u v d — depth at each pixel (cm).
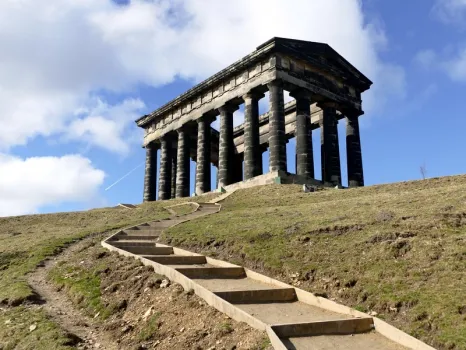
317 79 5512
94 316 1361
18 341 1167
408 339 956
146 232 2483
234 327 1056
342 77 5788
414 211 1809
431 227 1564
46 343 1113
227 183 5484
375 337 1018
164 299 1318
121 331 1194
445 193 2125
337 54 5700
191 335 1077
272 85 5084
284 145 4928
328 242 1644
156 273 1541
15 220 4319
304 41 5341
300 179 4891
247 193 4384
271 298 1287
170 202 4966
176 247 2014
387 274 1291
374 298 1190
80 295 1519
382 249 1443
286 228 1914
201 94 6219
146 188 7031
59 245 2423
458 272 1200
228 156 5612
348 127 5866
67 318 1359
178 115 6625
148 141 7206
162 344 1086
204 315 1156
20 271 1970
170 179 6819
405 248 1415
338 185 5281
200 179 5912
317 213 2245
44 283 1788
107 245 2078
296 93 5362
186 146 6550
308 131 5212
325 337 1005
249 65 5428
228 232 2056
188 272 1509
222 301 1144
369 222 1755
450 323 985
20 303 1505
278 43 5066
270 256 1633
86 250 2183
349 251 1510
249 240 1855
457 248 1330
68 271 1834
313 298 1248
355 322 1058
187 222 2644
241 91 5503
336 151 5519
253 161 5147
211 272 1541
